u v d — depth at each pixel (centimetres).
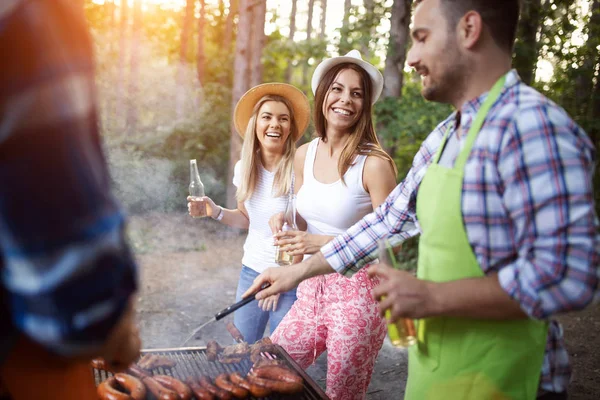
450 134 154
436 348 149
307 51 941
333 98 250
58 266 69
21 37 71
